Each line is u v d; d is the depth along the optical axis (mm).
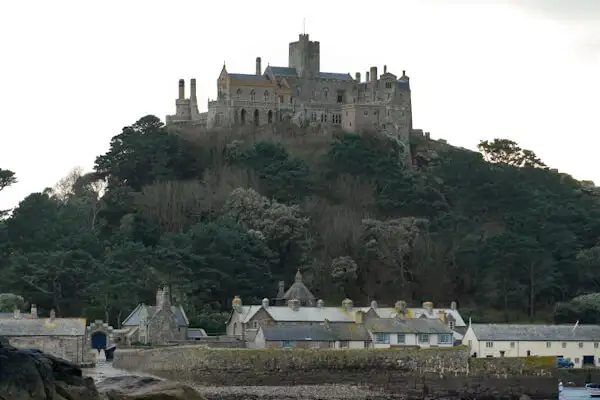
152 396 167500
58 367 152500
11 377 142125
